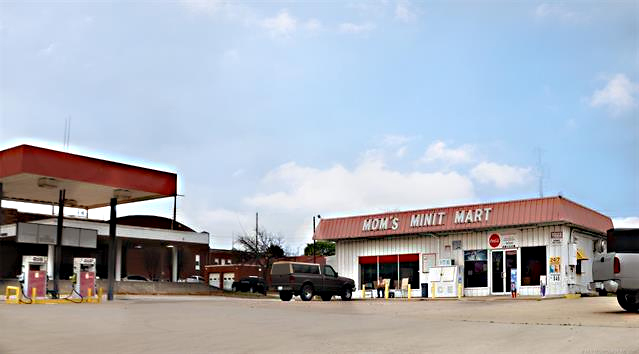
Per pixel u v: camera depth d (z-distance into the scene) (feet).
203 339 44.83
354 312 70.38
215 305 84.84
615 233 61.72
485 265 119.75
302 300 109.50
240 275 244.01
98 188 99.91
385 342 41.52
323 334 46.96
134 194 105.50
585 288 116.88
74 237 107.96
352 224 138.00
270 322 57.31
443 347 38.63
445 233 125.18
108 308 76.23
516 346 38.29
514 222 113.70
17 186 100.89
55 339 45.60
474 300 98.63
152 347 40.98
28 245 183.42
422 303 89.97
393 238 133.08
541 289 107.65
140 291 162.20
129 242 196.95
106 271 195.11
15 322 57.93
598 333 43.16
